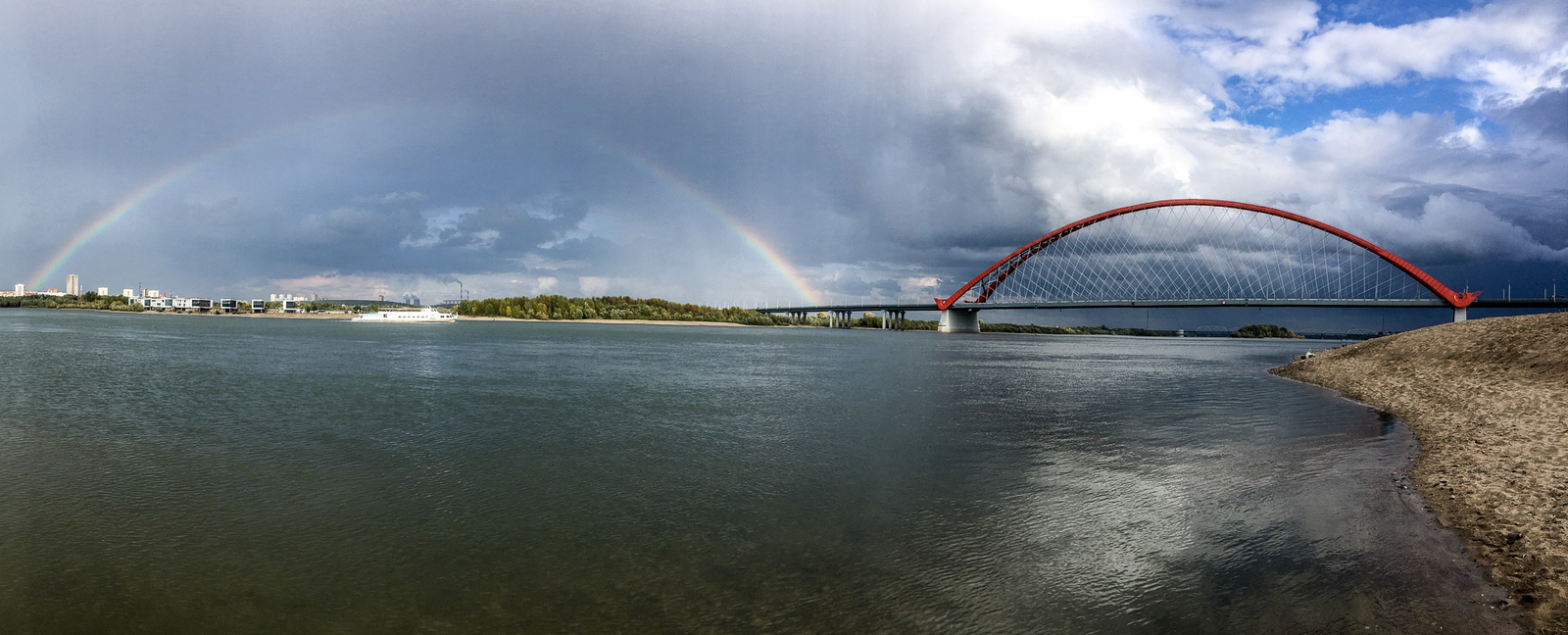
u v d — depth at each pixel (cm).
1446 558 1088
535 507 1435
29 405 2842
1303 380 4562
